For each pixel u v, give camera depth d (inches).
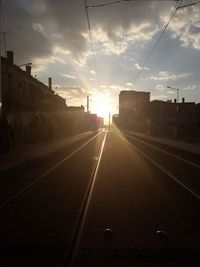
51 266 225.6
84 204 404.2
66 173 676.1
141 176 637.3
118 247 263.4
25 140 1630.2
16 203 410.3
